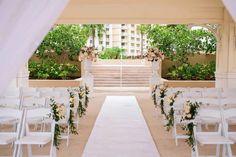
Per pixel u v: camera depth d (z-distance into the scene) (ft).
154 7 34.32
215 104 19.20
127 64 62.54
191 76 51.01
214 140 13.80
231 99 19.06
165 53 55.26
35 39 7.93
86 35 59.16
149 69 55.01
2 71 7.64
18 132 14.42
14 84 33.42
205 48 54.95
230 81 35.73
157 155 16.76
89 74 42.24
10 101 19.48
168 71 56.08
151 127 23.88
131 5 34.30
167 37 54.65
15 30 7.29
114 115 28.81
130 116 28.35
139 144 18.88
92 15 34.47
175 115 19.62
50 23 8.00
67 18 34.35
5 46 7.36
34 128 22.17
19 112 14.60
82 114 26.48
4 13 6.98
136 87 52.39
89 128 23.47
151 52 41.39
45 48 55.26
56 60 56.44
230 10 7.91
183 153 17.39
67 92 24.62
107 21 34.63
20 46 7.56
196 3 32.17
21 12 7.16
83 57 41.39
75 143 19.31
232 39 35.32
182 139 20.31
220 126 15.16
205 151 17.65
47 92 23.36
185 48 54.70
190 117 15.24
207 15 34.91
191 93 22.71
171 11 34.60
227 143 13.61
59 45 55.36
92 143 19.04
